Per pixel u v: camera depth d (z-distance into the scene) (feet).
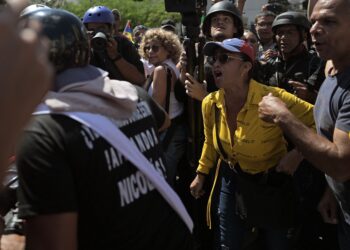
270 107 6.91
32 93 1.89
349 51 6.44
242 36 12.03
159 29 12.52
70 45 4.27
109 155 4.18
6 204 4.68
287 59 10.92
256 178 8.62
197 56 11.09
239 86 8.47
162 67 11.49
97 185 4.10
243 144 8.46
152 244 4.52
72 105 4.10
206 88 11.16
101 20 11.62
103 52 11.01
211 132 9.49
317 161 6.40
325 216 7.82
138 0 98.22
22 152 3.90
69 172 3.98
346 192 6.61
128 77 11.41
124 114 4.51
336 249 8.87
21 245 4.59
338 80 6.52
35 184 3.87
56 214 3.86
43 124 3.98
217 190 9.45
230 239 9.12
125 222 4.28
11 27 1.81
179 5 10.87
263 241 9.04
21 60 1.82
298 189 8.93
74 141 3.99
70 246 3.95
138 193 4.44
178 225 4.88
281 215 8.41
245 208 8.52
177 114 11.41
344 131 6.21
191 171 11.15
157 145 5.03
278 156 8.59
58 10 4.47
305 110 8.46
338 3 6.35
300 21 10.60
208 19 11.94
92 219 4.18
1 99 1.82
